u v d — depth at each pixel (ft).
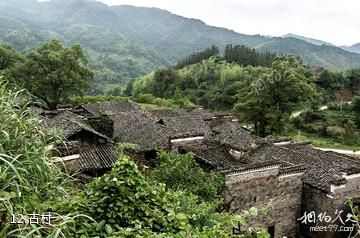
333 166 66.54
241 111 124.36
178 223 21.90
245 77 155.43
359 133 178.60
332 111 206.80
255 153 76.43
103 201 21.34
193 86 270.26
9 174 16.62
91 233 19.33
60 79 128.67
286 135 170.91
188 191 41.42
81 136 63.26
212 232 18.84
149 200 23.00
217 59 322.34
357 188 58.80
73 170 42.42
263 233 17.30
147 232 19.27
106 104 133.28
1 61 133.28
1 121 19.08
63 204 20.12
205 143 74.08
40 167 19.25
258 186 53.11
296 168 56.85
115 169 22.91
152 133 75.20
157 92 262.06
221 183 48.47
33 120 21.50
